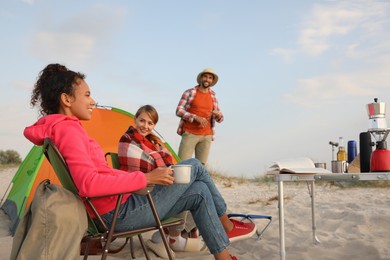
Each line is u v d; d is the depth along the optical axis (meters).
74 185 2.22
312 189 4.22
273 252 3.88
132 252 3.67
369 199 7.61
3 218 5.89
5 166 14.42
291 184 10.52
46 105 2.41
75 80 2.41
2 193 8.64
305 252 3.79
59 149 2.20
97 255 3.77
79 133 2.25
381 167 2.62
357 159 3.23
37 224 2.06
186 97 6.55
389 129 2.79
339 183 10.13
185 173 2.43
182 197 2.59
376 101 2.84
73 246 2.07
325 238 4.39
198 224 2.61
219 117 6.74
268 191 9.66
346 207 6.43
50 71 2.47
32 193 5.32
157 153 3.65
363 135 2.87
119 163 3.48
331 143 3.59
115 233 2.33
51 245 2.05
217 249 2.57
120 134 6.04
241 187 10.62
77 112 2.42
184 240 3.72
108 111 6.04
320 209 6.34
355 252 3.83
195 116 6.43
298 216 5.91
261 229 4.98
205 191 2.60
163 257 3.69
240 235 2.93
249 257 3.75
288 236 4.55
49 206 2.08
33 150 6.39
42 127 2.25
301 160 2.92
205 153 6.71
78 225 2.13
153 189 2.49
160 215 2.54
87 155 2.20
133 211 2.41
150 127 3.72
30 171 5.76
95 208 2.33
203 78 6.49
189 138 6.56
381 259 3.59
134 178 2.22
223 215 2.88
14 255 2.11
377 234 4.58
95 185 2.13
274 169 2.95
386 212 5.62
